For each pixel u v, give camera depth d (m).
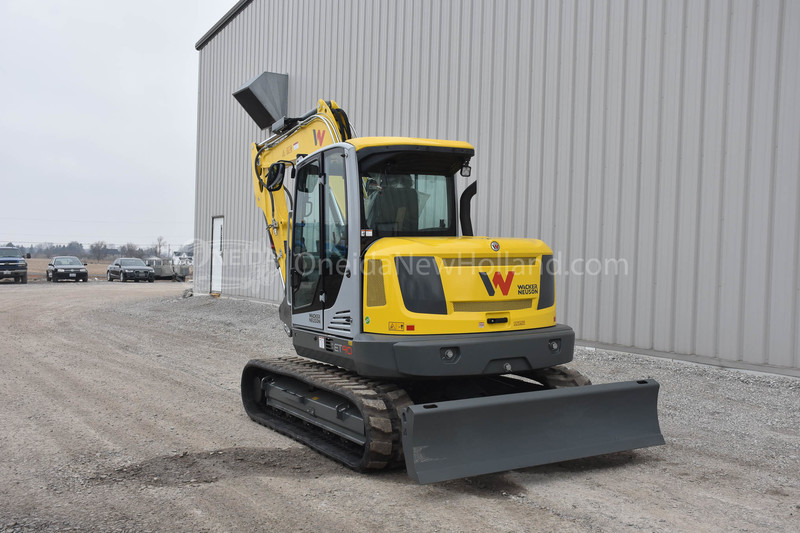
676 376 8.00
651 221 8.81
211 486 4.62
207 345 11.49
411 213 5.75
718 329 8.12
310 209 6.07
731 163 7.97
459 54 11.57
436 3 12.08
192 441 5.75
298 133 7.65
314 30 15.83
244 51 19.28
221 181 20.53
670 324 8.62
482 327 5.09
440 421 4.44
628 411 5.19
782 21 7.48
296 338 6.23
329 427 5.46
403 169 5.73
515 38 10.57
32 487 4.54
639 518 4.05
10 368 9.06
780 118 7.52
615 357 9.09
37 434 5.85
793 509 4.21
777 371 7.56
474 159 11.30
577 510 4.19
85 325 14.36
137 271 34.38
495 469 4.52
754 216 7.76
